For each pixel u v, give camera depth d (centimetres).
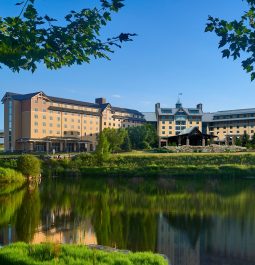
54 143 13250
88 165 9219
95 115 14850
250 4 873
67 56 996
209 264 2242
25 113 12650
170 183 7244
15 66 935
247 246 2630
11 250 1681
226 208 4284
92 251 1758
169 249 2550
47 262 1516
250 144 12394
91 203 4684
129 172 8706
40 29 920
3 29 914
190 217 3738
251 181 7588
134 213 3972
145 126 13612
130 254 1803
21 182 7012
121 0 920
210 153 9912
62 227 3209
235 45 883
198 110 17312
